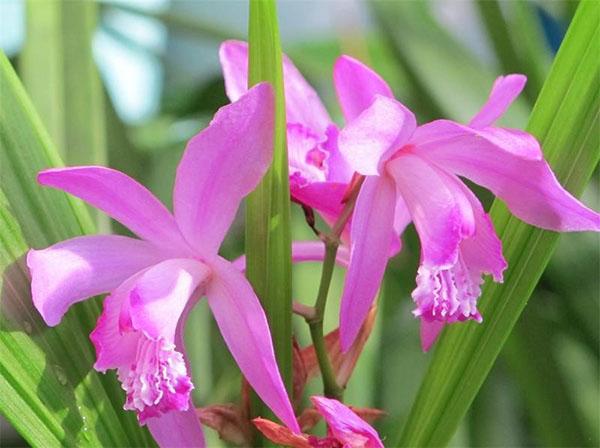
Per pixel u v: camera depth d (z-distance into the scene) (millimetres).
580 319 345
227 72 261
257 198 232
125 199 233
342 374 247
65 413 235
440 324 254
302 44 480
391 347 400
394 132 227
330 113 489
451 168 240
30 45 289
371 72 256
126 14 472
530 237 248
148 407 229
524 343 317
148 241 238
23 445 434
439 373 254
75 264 234
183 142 453
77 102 287
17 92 245
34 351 234
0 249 235
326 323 372
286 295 237
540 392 320
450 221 232
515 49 356
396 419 379
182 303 231
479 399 395
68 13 294
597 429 345
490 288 251
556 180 232
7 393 228
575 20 240
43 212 243
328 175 254
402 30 363
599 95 241
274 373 228
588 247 343
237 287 233
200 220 232
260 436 243
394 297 416
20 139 244
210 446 354
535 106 246
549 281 355
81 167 225
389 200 238
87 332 244
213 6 642
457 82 358
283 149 230
